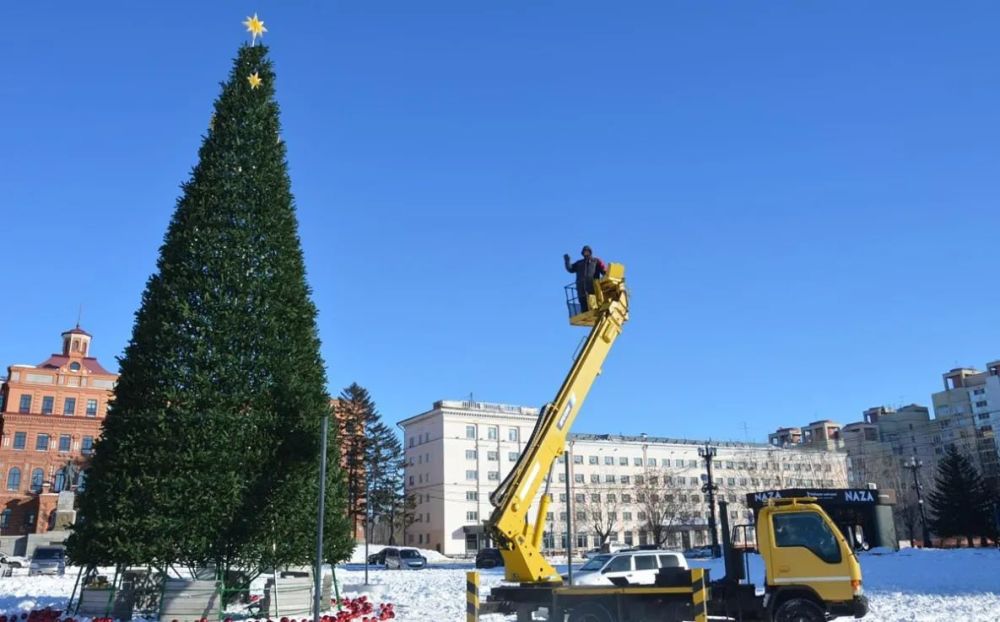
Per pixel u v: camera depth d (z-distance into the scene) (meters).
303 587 17.83
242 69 20.02
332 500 18.33
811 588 14.32
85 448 88.50
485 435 107.06
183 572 17.77
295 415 17.64
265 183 18.91
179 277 17.52
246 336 17.48
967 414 144.38
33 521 83.88
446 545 100.31
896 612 19.05
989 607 19.89
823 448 137.75
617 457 112.38
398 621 17.97
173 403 16.53
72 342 92.12
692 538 108.38
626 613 14.17
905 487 97.94
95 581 18.17
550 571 14.40
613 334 15.58
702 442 120.56
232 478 16.27
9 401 86.69
